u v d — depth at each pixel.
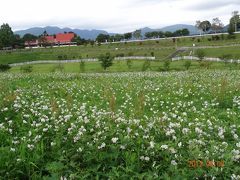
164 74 39.50
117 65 86.88
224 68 60.12
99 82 28.72
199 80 29.39
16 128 11.04
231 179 7.14
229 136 11.07
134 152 8.45
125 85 25.41
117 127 10.45
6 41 188.00
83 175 7.27
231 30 167.62
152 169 7.57
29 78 31.61
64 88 22.84
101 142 8.80
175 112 14.53
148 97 18.36
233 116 13.98
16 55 145.62
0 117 12.35
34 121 10.90
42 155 8.20
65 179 6.86
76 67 85.44
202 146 9.26
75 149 8.56
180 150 8.59
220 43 144.38
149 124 10.62
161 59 106.06
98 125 10.42
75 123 10.88
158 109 16.44
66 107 14.42
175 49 137.12
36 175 7.40
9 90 19.97
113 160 8.11
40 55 143.38
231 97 18.45
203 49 129.38
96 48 162.38
